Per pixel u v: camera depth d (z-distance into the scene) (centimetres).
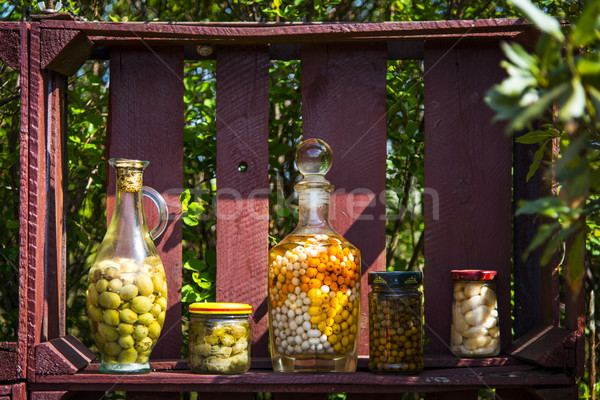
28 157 116
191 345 119
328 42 133
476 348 125
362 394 124
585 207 76
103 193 175
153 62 134
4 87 190
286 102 191
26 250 115
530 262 137
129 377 115
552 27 52
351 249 122
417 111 167
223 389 115
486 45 134
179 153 133
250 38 127
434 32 126
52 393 114
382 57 134
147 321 116
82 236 171
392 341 118
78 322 192
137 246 118
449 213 133
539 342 123
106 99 181
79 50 126
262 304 132
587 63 50
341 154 133
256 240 132
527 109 49
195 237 161
